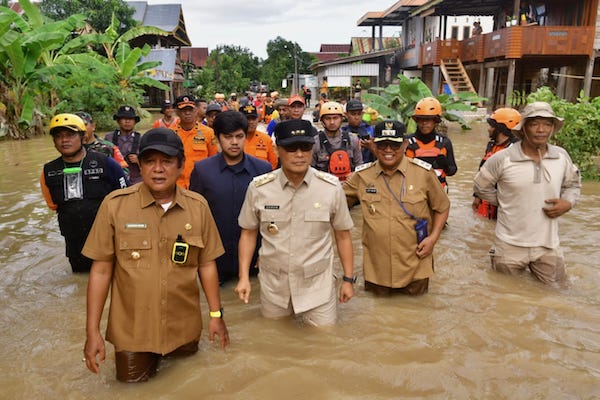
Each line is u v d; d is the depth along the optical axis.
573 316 3.94
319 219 3.59
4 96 17.78
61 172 4.78
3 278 4.92
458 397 2.90
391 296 4.40
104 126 22.91
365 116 13.39
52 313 4.13
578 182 4.49
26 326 3.90
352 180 4.51
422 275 4.34
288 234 3.63
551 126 4.25
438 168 5.81
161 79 34.03
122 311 3.02
